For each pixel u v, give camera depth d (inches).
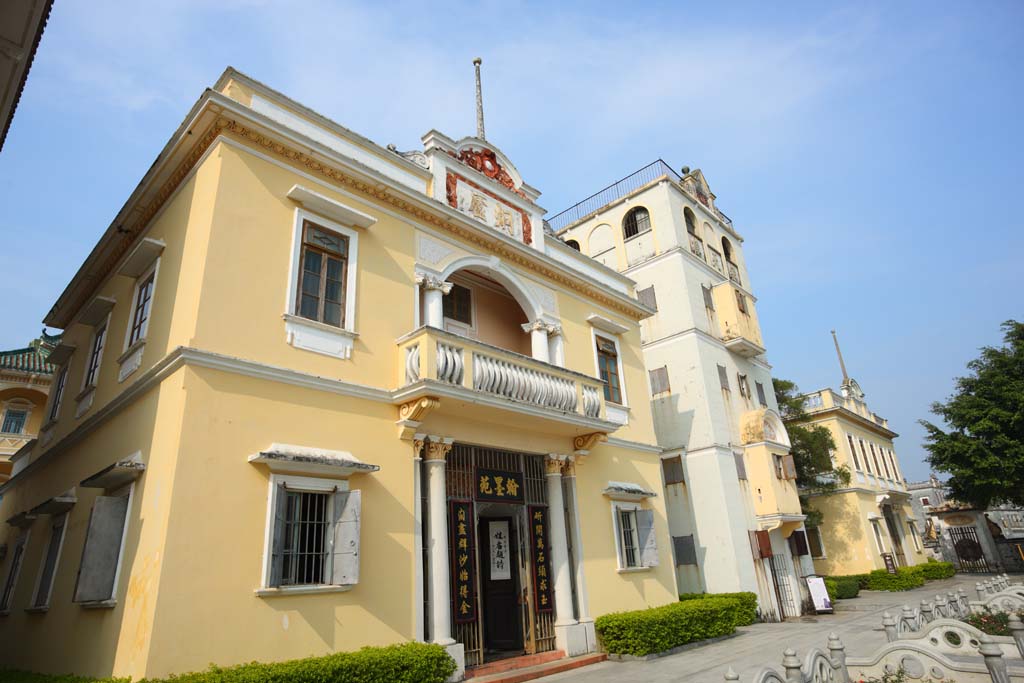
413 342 391.5
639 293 826.8
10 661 404.5
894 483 1341.0
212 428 297.6
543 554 466.9
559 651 439.8
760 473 748.0
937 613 398.3
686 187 919.7
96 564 291.4
